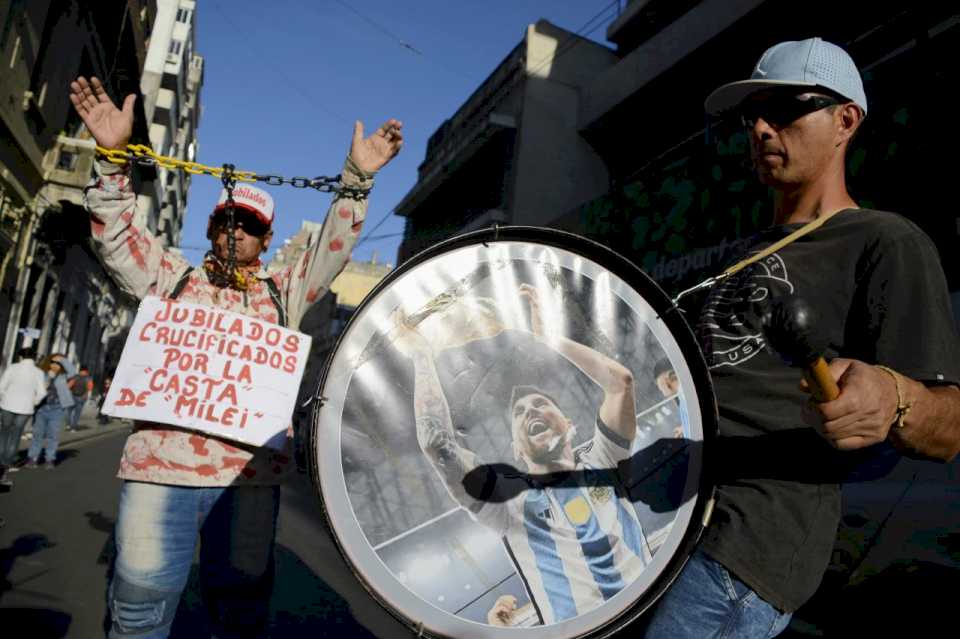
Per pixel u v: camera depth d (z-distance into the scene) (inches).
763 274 57.3
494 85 767.1
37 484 300.2
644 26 621.3
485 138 712.4
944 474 148.8
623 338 50.6
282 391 79.5
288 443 79.8
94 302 1045.2
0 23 458.6
